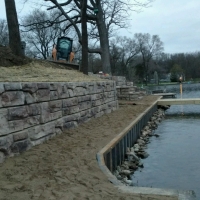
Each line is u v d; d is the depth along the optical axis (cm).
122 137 871
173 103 2150
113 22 3030
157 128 1545
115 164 778
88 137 821
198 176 776
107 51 2602
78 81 1046
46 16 3941
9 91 596
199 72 9825
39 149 666
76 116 964
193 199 424
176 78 8969
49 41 4741
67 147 700
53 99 795
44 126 739
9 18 1238
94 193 441
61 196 425
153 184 722
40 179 488
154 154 1008
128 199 419
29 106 671
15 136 610
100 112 1255
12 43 1242
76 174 521
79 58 4556
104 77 2136
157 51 8075
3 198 409
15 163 560
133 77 7056
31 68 1148
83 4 1722
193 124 1634
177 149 1067
